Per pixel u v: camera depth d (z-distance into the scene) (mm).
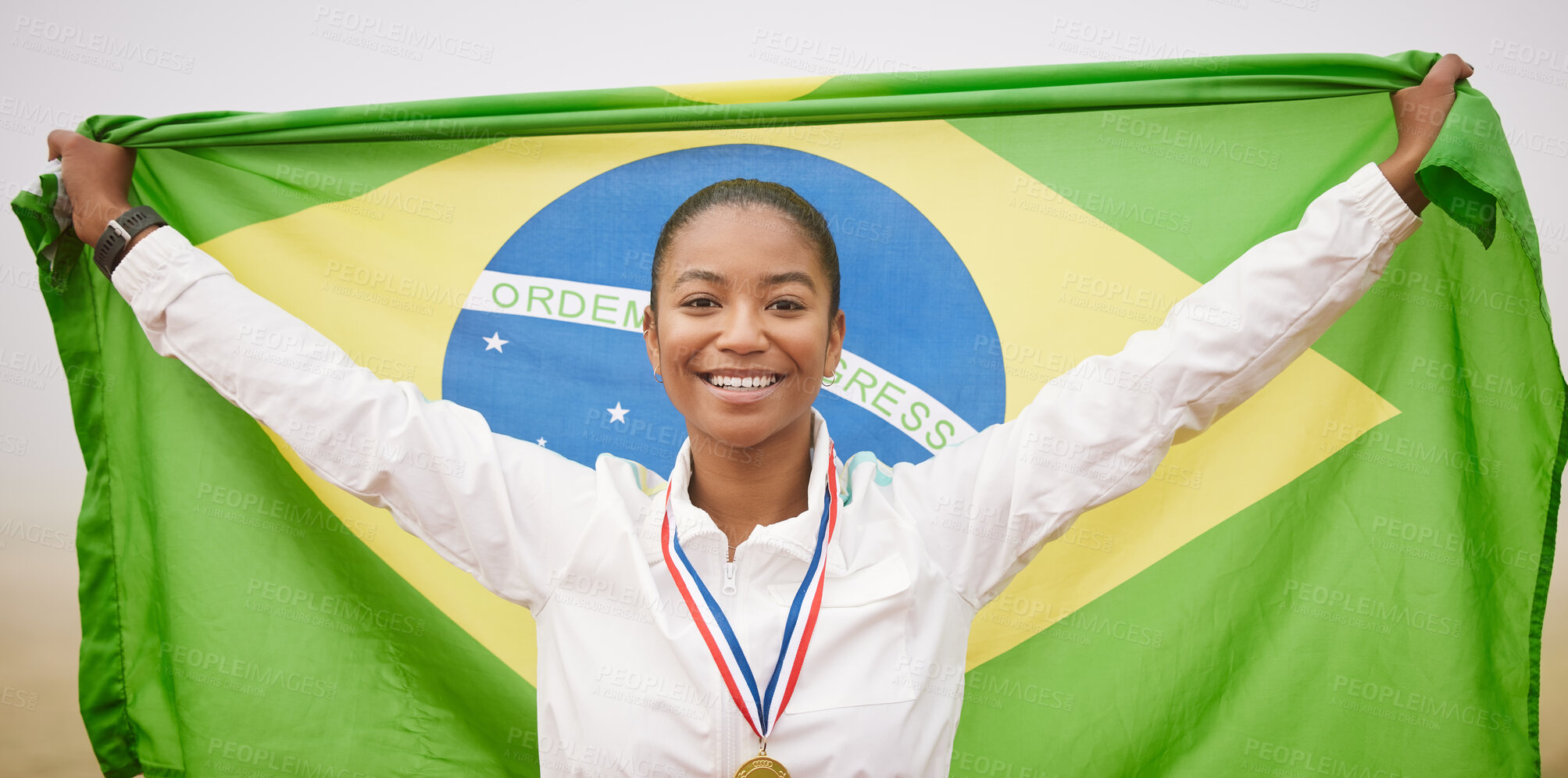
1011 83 2410
